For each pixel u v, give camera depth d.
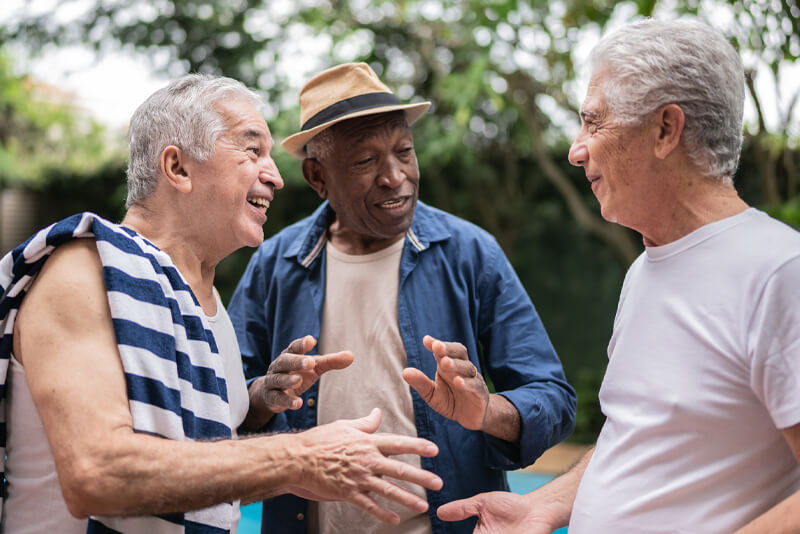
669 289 1.44
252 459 1.37
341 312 2.18
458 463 2.05
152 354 1.47
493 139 8.41
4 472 1.52
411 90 7.63
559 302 9.06
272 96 7.25
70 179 10.93
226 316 1.87
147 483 1.31
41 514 1.47
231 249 1.78
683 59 1.37
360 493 1.42
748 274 1.32
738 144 1.42
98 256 1.51
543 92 6.99
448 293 2.15
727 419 1.34
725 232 1.38
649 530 1.39
